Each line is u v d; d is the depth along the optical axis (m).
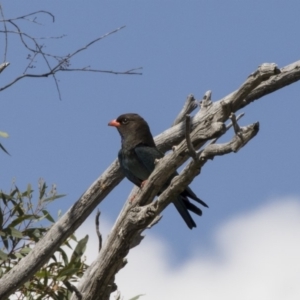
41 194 13.26
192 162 9.98
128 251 11.09
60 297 12.95
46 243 13.17
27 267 12.82
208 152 9.74
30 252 13.03
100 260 11.21
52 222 13.48
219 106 10.14
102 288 11.34
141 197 10.98
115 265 11.16
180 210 12.82
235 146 9.47
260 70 9.84
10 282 12.66
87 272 11.47
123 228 10.85
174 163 10.53
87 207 13.81
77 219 13.62
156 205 10.54
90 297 11.36
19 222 12.95
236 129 9.36
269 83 13.45
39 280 13.09
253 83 9.93
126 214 11.12
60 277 12.84
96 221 11.39
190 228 12.84
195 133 10.19
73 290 11.27
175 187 10.31
